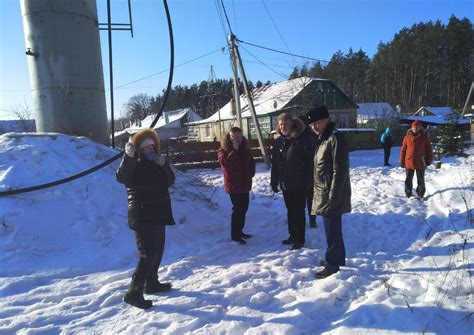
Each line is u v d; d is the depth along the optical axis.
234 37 16.39
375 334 3.04
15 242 4.86
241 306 3.70
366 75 68.50
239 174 5.62
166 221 3.78
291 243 5.67
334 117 31.91
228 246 5.57
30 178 5.80
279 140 5.54
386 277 4.23
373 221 6.71
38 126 7.66
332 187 4.11
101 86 8.03
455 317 3.16
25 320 3.45
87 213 5.63
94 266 4.74
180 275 4.54
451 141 17.25
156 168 3.71
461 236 5.29
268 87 35.41
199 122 38.81
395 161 18.22
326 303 3.64
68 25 7.41
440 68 60.88
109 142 8.28
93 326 3.37
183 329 3.25
